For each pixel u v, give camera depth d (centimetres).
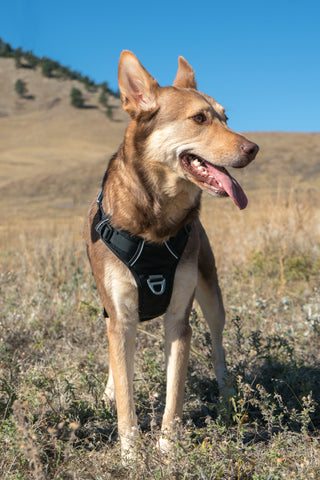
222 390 362
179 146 318
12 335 482
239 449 282
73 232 880
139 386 395
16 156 7575
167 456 278
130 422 307
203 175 319
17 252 855
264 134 5803
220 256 792
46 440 301
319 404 356
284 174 2988
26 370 409
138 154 324
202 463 271
